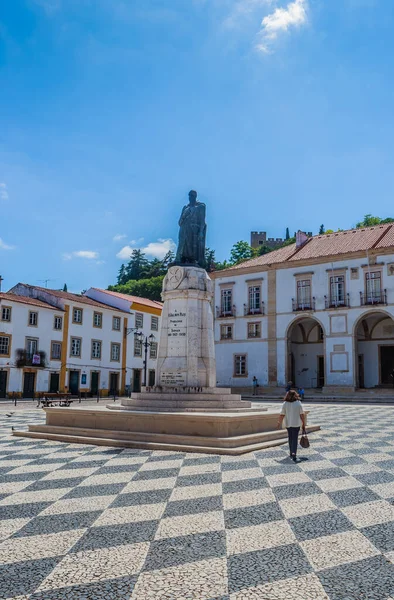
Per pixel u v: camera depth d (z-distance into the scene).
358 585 3.23
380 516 4.70
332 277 32.81
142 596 3.10
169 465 7.18
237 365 35.81
